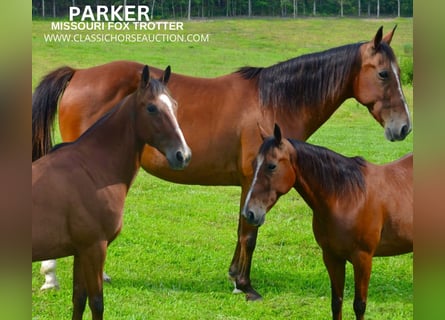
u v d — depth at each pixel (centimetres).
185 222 922
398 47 2873
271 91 651
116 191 491
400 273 726
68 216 467
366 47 639
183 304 615
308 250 804
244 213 490
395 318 586
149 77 500
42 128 666
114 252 780
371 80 633
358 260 508
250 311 602
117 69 680
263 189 489
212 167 654
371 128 1791
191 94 656
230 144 647
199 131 646
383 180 521
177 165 491
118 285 670
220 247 814
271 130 644
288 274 718
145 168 663
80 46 2703
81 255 480
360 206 504
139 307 602
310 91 650
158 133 494
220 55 2786
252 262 754
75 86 676
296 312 602
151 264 743
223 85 662
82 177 477
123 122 502
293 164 498
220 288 671
